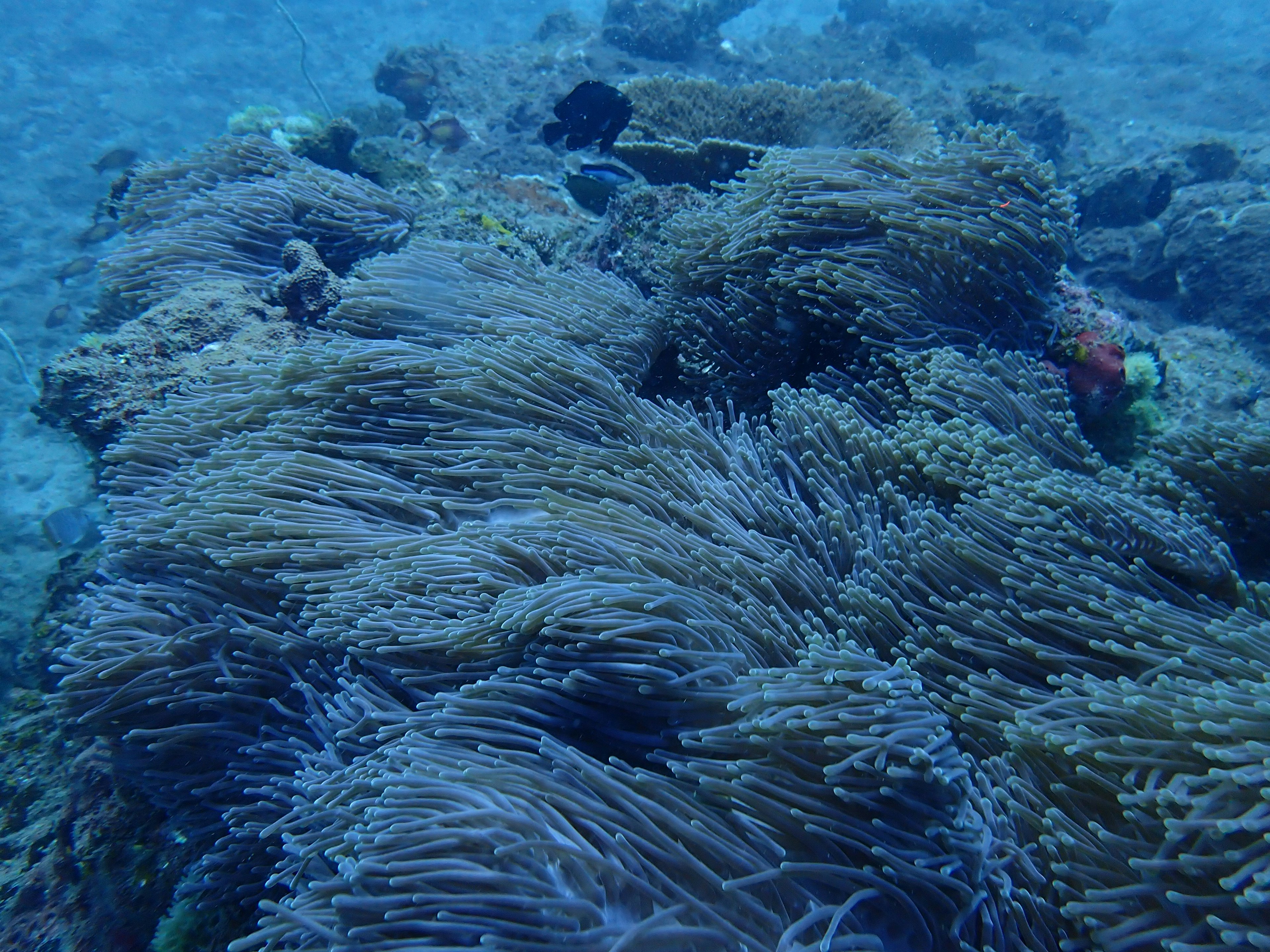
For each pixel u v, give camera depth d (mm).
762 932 1836
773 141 9000
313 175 6828
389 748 2395
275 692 3324
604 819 1988
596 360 4215
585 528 2898
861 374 3889
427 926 1804
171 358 5336
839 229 3883
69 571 6398
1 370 15297
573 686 2293
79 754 4605
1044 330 4109
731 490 3256
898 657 2484
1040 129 15359
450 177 9156
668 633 2309
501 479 3354
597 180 8008
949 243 3707
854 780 1957
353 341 4203
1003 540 2723
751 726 2047
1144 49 26453
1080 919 1905
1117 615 2309
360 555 3148
